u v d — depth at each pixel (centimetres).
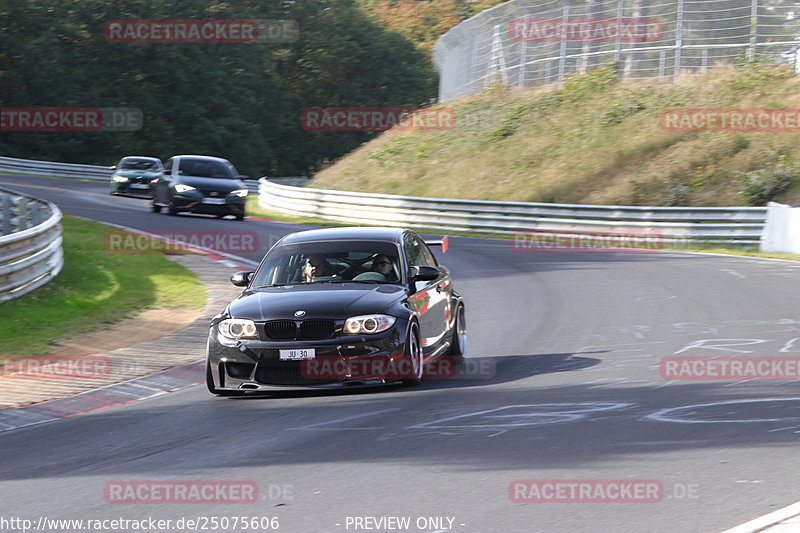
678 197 11756
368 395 3338
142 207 12238
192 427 2970
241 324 3338
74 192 14638
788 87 13475
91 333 4853
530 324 4950
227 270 7300
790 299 5509
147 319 5288
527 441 2545
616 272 7194
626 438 2544
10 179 16950
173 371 4031
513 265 7812
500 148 14425
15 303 5362
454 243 9950
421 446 2545
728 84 13975
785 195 11288
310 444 2644
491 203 11169
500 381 3478
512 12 16500
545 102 15262
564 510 1958
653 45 15138
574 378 3459
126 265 7212
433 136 15750
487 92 16688
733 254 8688
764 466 2239
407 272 3650
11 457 2716
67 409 3391
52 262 6250
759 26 14425
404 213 11819
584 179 12800
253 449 2628
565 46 15888
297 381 3288
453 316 4022
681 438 2533
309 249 3778
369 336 3291
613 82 15125
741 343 4119
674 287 6222
